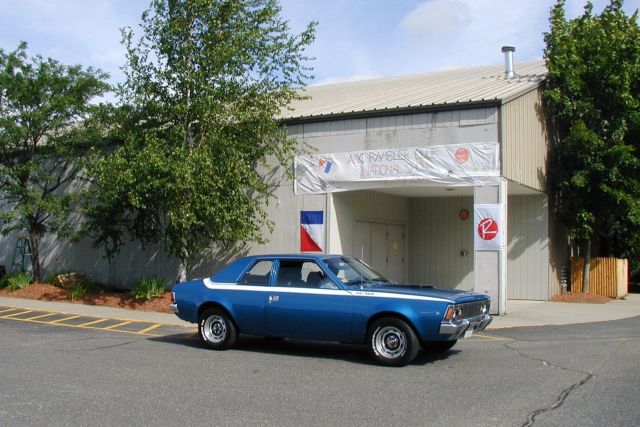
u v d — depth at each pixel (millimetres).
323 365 9492
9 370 8961
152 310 16484
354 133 17172
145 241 19031
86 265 21922
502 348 10852
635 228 20281
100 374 8719
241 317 10484
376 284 10148
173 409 6922
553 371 8883
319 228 17453
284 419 6543
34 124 19359
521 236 19375
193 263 19453
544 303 18188
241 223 16531
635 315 15375
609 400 7223
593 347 10898
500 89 17484
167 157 15703
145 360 9820
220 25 16391
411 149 16359
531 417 6539
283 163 17297
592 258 20578
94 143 19812
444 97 17125
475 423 6355
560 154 19109
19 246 23562
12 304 17500
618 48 19016
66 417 6582
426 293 9344
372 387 7988
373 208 19750
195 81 16312
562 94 19344
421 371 8984
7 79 18891
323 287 9961
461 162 15750
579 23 20359
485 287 15305
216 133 16391
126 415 6672
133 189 15484
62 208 19375
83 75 20078
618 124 18797
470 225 21156
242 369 9172
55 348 10875
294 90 17625
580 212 19016
